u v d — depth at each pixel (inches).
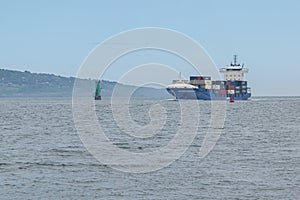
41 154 5364.2
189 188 3553.2
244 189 3511.3
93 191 3459.6
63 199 3238.2
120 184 3686.0
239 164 4623.5
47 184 3686.0
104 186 3619.6
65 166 4510.3
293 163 4660.4
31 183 3718.0
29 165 4562.0
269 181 3769.7
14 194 3363.7
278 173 4111.7
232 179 3858.3
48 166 4510.3
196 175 4047.7
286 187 3563.0
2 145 6318.9
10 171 4244.6
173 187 3585.1
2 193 3393.2
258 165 4549.7
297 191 3440.0
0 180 3831.2
